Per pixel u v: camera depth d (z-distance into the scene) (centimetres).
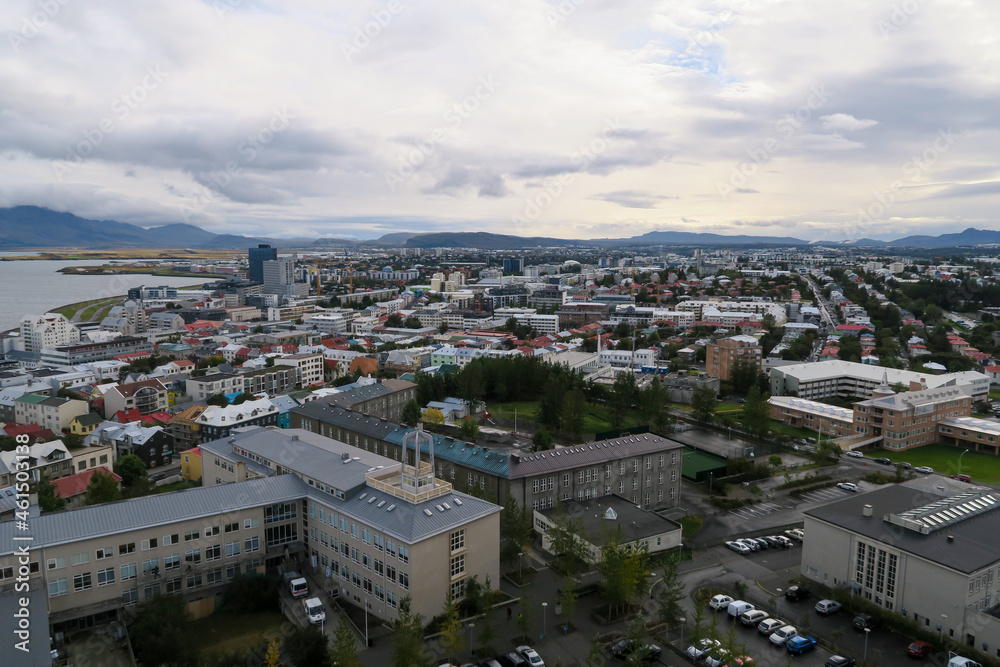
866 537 9019
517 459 11844
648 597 9356
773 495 13812
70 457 14612
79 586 8081
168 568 8756
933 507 9600
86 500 12338
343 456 10538
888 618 8569
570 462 12131
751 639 8356
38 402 19200
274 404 19550
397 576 8344
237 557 9356
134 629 7681
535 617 8744
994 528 9069
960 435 17712
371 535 8694
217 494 9438
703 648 7838
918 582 8400
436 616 8531
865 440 17612
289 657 7488
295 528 9969
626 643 7969
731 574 10138
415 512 8606
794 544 11281
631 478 12794
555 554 10519
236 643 8094
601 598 9375
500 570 10075
